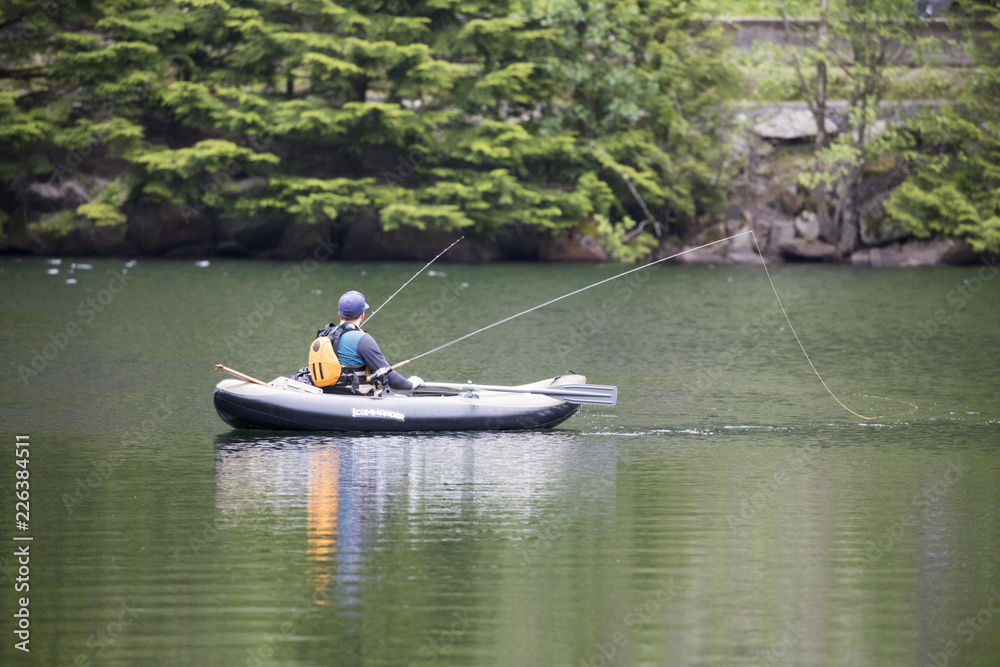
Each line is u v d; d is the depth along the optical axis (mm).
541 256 122875
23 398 44625
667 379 50500
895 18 114250
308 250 121562
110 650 20391
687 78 120875
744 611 22406
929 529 27859
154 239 118375
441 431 38844
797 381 50156
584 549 26141
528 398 40031
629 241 122375
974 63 120562
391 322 69562
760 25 125812
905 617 22125
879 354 58562
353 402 38281
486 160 121750
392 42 112812
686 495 31047
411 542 26562
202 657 20078
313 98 121938
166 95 113312
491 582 23906
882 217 118812
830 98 121750
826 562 25344
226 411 38219
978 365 54844
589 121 123062
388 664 19844
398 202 115375
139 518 28438
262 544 26344
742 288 93062
